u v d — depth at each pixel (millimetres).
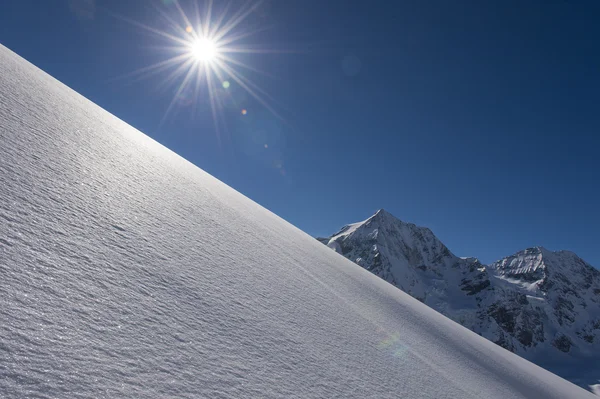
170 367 1207
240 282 2641
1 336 899
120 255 1847
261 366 1609
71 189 2381
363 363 2615
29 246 1392
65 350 993
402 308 8359
